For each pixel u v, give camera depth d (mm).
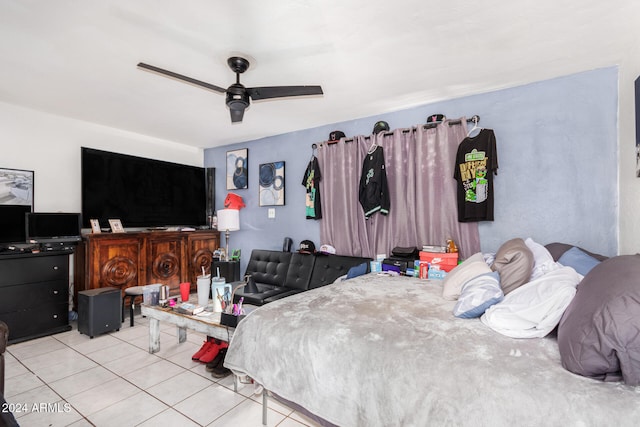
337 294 2039
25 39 1994
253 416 1786
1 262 2750
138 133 4242
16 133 3271
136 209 3996
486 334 1324
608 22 1816
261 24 1822
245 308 2268
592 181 2439
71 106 3244
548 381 986
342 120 3672
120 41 2020
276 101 3066
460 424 988
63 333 3105
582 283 1241
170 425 1694
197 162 5047
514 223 2730
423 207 3072
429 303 1811
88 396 1969
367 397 1219
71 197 3662
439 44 2049
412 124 3246
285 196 4215
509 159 2756
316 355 1403
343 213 3566
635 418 840
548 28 1877
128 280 3607
